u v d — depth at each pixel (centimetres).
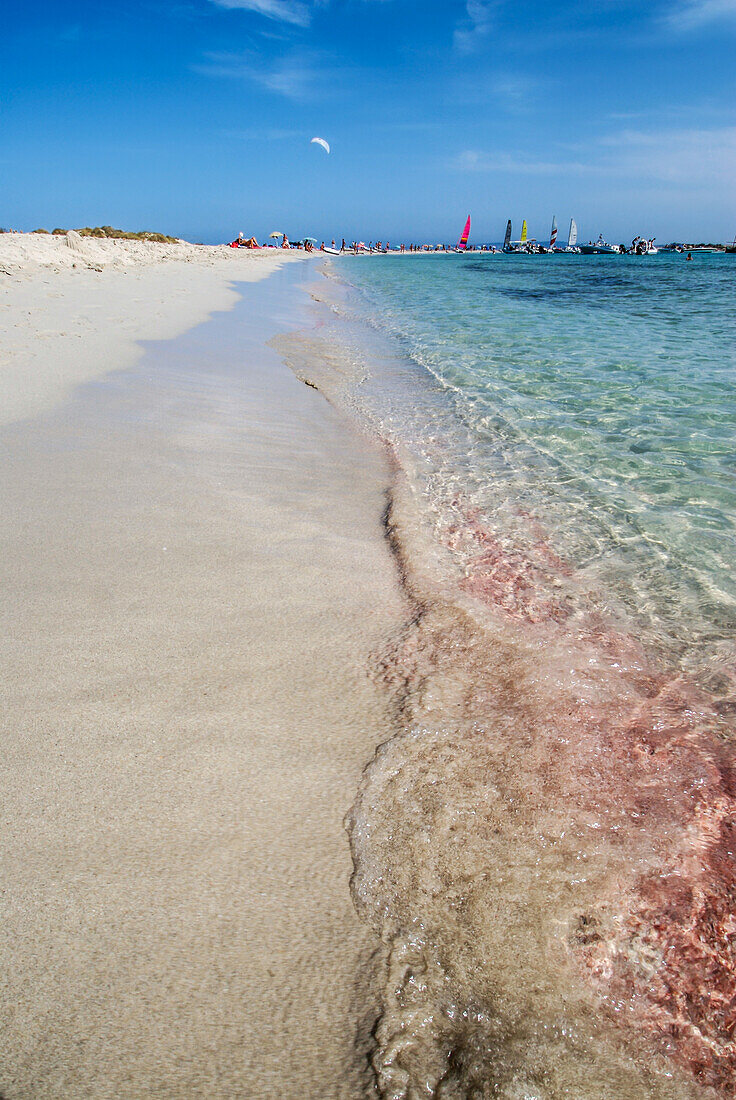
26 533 332
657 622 308
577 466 523
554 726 227
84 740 205
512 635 285
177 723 215
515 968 148
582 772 206
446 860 172
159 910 154
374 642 271
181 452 477
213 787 191
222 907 157
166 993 137
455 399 738
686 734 230
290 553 342
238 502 402
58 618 266
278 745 210
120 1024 131
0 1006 132
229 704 226
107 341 833
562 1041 135
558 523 416
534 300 2156
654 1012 142
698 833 185
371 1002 139
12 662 238
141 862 166
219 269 2530
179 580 303
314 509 411
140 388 634
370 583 321
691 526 414
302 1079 125
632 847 179
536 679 254
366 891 164
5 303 1016
